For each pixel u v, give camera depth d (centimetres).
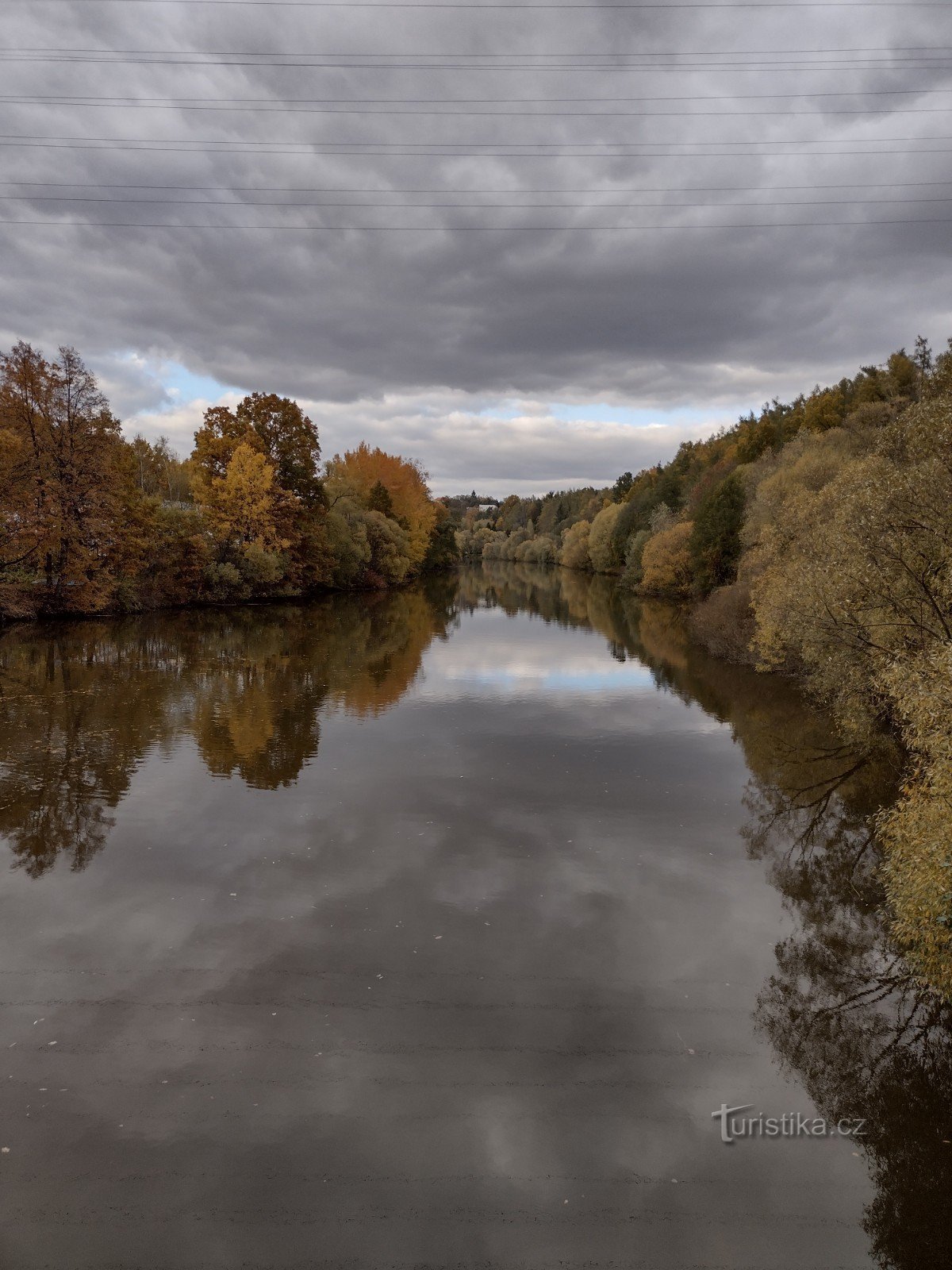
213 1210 609
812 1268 571
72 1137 677
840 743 1989
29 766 1698
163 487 8494
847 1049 811
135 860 1229
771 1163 667
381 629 4444
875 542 1570
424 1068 772
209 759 1773
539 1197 628
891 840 1048
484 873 1200
